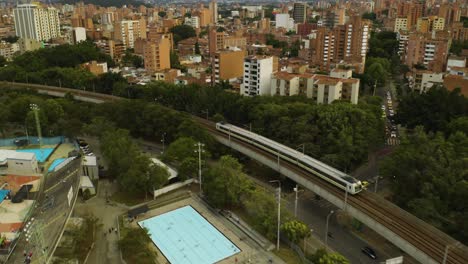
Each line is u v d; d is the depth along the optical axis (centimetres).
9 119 15400
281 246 8806
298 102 14438
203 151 11931
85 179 11469
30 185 10831
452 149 10125
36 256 7838
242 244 8912
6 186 10900
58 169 11575
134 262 8188
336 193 9569
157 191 10912
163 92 17725
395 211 8644
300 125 12700
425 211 8544
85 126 14000
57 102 15900
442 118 13775
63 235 9038
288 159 11162
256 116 14300
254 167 13038
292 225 8488
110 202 10750
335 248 8731
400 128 16625
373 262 8244
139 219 9856
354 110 12962
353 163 12625
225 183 10012
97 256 8519
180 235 9225
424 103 14575
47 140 14100
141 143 15162
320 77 17525
